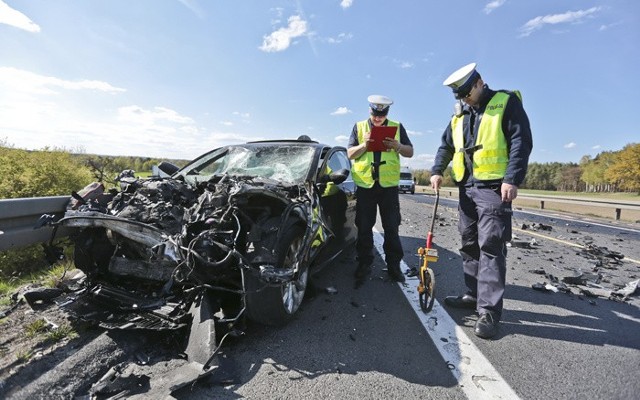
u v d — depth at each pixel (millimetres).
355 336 2656
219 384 1990
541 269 4637
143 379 1911
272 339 2566
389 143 3646
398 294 3596
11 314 2672
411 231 7777
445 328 2844
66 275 3391
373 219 3977
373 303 3330
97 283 2777
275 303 2510
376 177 3855
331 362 2283
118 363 2111
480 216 2914
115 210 2598
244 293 2379
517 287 3982
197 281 2410
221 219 2348
